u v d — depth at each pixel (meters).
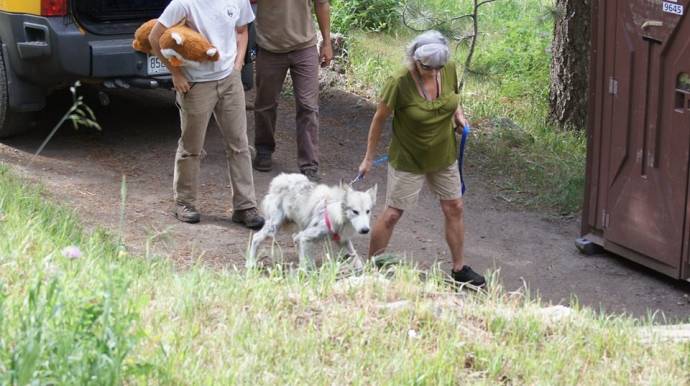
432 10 12.75
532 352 5.45
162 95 11.73
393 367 4.96
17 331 4.34
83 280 5.29
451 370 4.96
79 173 9.15
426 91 6.72
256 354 4.90
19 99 9.46
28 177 8.66
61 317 4.41
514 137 11.02
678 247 7.58
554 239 8.70
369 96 12.32
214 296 5.64
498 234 8.72
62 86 9.62
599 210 8.27
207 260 7.45
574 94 11.48
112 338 4.13
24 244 5.89
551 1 15.20
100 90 10.80
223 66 7.84
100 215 8.11
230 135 8.09
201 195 8.97
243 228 8.27
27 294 4.84
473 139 11.04
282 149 10.34
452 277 7.31
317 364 4.93
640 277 7.97
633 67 7.75
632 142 7.86
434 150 6.85
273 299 5.68
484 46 13.66
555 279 7.88
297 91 9.31
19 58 9.27
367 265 6.48
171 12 7.60
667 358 5.63
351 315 5.52
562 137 11.21
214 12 7.71
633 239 7.95
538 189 9.81
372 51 13.55
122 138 10.24
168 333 4.94
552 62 11.69
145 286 5.69
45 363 3.99
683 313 7.32
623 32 7.80
